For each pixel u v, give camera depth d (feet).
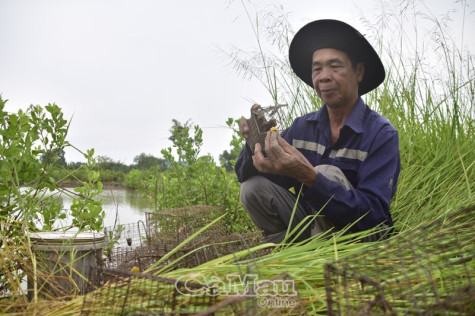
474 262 5.94
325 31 9.40
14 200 9.87
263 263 6.41
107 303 5.22
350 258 5.24
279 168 8.27
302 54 10.30
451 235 6.27
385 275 5.37
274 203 9.74
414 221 10.94
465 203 9.93
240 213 14.44
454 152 12.80
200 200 15.40
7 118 10.22
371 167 8.84
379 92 14.88
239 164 10.24
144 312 4.97
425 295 4.96
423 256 5.60
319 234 7.99
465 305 4.61
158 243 9.87
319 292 5.84
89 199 10.94
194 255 8.89
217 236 10.21
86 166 11.91
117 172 21.50
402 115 14.38
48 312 5.58
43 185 10.56
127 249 10.00
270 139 8.29
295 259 6.55
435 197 11.86
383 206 8.57
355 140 9.19
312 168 8.18
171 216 10.75
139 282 5.27
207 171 15.80
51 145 10.80
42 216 10.67
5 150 9.42
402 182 12.25
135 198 18.95
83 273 8.22
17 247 7.77
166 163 16.99
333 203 8.18
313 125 10.07
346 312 4.93
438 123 13.99
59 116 10.88
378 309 4.76
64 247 8.14
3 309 5.85
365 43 9.22
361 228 8.38
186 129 16.38
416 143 13.73
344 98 9.35
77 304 5.51
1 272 7.81
